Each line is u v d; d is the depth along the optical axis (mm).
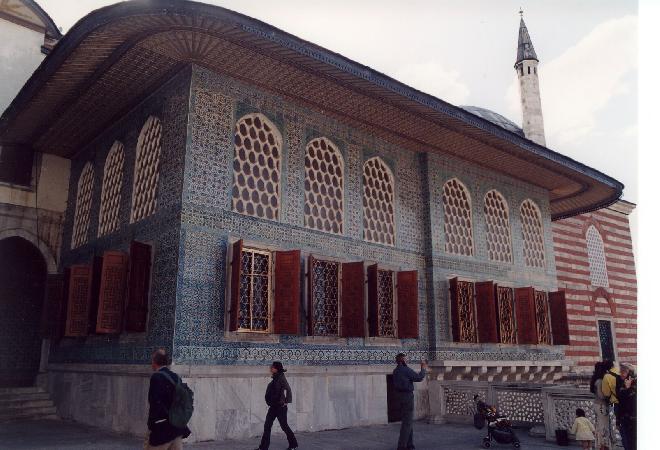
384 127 11398
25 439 8141
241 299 8555
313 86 9789
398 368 7711
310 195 10211
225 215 8812
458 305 11680
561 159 13258
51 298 11875
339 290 10039
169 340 7883
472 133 11672
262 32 7930
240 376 8367
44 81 9547
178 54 8727
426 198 12289
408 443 7492
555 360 13758
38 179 12398
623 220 21875
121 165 10695
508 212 14055
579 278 19312
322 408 9352
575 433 7730
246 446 7516
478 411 8352
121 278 8977
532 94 16797
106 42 8328
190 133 8688
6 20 12625
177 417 4422
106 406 9195
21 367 12086
